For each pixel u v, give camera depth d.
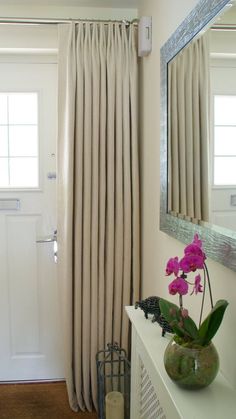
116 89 1.89
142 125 1.92
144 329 1.24
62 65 1.89
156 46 1.63
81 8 2.03
